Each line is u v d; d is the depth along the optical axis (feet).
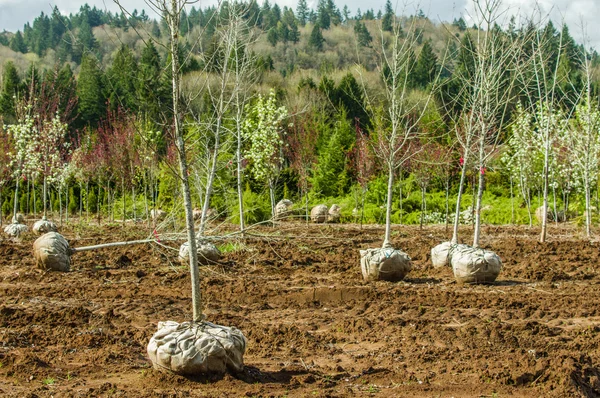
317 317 30.86
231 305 33.53
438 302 33.32
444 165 73.05
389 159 42.37
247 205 78.18
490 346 25.48
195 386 20.45
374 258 38.73
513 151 87.76
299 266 45.75
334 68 193.98
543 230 56.13
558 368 21.43
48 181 85.81
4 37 265.34
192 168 45.73
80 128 132.77
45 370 22.21
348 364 23.79
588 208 63.36
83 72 129.08
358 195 95.35
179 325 21.70
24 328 27.78
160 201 79.82
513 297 34.19
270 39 231.71
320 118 128.88
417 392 20.67
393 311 31.53
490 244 57.26
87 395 19.60
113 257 48.93
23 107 83.20
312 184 105.50
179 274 40.63
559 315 30.89
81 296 35.12
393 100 42.60
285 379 21.86
